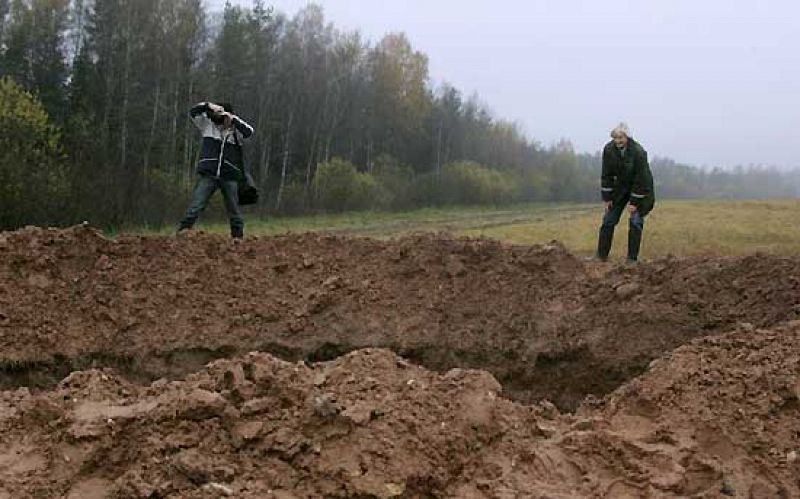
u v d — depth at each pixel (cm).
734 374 438
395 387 420
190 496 351
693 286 682
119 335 695
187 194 2539
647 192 881
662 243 1537
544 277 740
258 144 3588
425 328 715
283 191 3434
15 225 1828
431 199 4303
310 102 3831
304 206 3372
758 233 1792
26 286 702
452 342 703
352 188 3603
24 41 2788
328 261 782
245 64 3297
